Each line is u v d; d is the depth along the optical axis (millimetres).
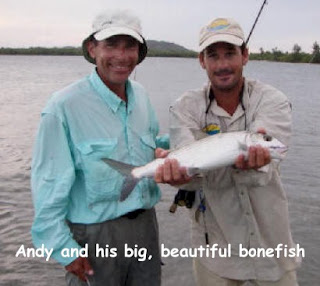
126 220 1300
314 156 4098
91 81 1306
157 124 1479
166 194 2967
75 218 1282
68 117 1235
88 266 1258
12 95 9438
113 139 1277
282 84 14016
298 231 2451
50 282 1957
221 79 1319
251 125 1346
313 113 7086
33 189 1227
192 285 1969
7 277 1982
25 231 2422
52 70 22625
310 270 2061
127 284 1387
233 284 1443
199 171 1261
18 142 4520
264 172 1269
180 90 9688
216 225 1414
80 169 1266
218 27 1303
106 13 1274
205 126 1392
